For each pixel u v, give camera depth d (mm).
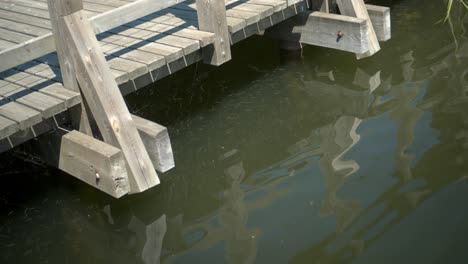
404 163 4805
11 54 4465
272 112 5812
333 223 4262
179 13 6113
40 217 4691
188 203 4727
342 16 6109
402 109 5566
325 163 4980
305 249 4059
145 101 6059
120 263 4203
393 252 3918
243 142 5430
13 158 5324
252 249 4117
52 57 5465
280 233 4238
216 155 5281
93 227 4566
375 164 4852
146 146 4574
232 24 5516
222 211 4590
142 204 4758
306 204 4508
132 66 5000
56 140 4664
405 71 6207
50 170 5180
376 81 6109
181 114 5855
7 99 4730
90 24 4434
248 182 4891
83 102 4645
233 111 5867
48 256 4332
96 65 4418
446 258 3830
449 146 4934
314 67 6477
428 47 6609
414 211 4266
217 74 6480
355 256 3926
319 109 5777
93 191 4918
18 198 4895
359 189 4586
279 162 5098
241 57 6785
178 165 5184
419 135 5133
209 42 5355
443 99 5617
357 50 6047
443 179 4562
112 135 4441
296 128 5543
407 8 7570
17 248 4426
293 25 6434
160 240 4367
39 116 4449
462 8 7457
